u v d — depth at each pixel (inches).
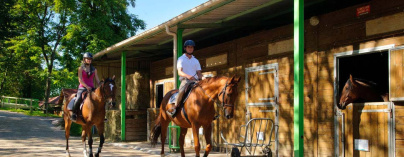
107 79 343.6
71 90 1039.6
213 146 460.1
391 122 256.1
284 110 351.3
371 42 273.9
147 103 634.2
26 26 1343.5
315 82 321.4
